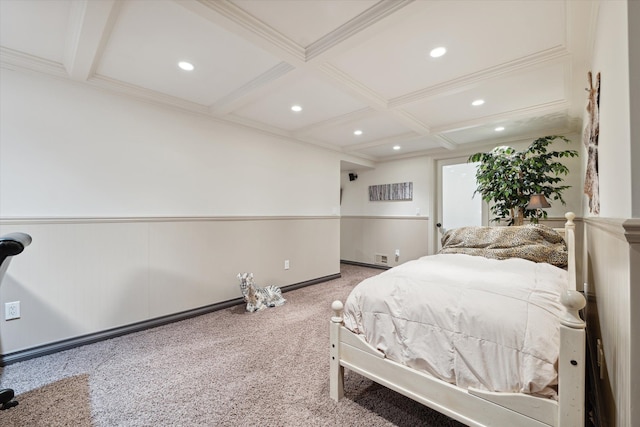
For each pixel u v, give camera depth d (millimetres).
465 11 1546
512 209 3398
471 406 1104
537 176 3219
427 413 1490
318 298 3590
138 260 2580
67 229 2225
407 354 1289
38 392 1669
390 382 1354
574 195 3529
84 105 2320
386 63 2100
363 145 4461
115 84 2383
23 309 2043
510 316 1076
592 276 1794
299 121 3432
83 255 2295
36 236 2092
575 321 893
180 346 2258
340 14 1615
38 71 2098
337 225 4734
